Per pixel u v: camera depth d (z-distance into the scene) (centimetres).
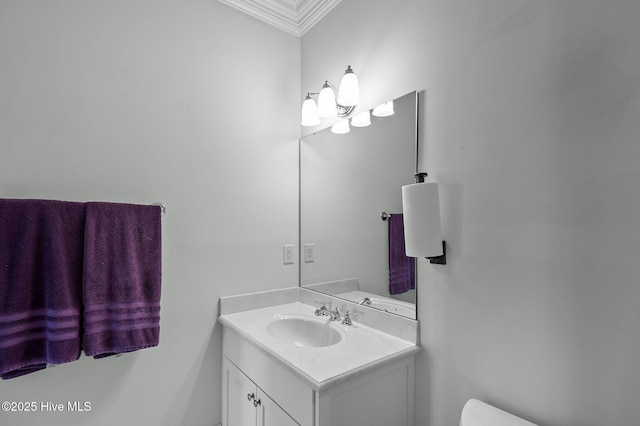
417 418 133
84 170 138
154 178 155
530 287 102
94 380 138
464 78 121
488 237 113
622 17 86
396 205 145
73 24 137
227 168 176
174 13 163
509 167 108
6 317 113
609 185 88
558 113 97
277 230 195
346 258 169
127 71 149
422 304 133
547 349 98
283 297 195
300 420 111
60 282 121
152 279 143
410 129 139
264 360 133
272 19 195
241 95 183
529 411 102
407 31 143
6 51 124
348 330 150
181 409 160
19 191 125
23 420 125
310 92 199
